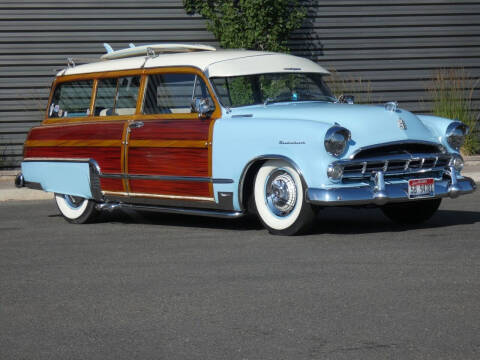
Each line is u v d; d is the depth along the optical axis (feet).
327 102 28.14
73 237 27.14
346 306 16.38
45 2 49.47
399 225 27.20
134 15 50.21
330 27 51.83
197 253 22.84
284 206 24.86
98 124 30.07
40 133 32.60
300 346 13.99
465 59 53.01
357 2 51.90
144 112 28.96
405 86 52.49
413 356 13.28
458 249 21.86
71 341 14.83
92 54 50.01
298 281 18.70
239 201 25.90
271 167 25.20
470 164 48.44
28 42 49.47
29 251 24.44
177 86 28.19
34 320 16.34
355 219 29.14
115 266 21.52
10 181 45.85
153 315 16.34
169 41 50.60
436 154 25.31
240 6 51.03
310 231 26.05
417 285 17.88
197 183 26.78
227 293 17.88
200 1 50.52
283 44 51.26
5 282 20.04
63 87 32.45
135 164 28.50
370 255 21.36
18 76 49.52
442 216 29.04
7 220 32.27
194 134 26.78
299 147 24.16
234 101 26.86
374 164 24.27
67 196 31.55
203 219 30.78
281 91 27.68
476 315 15.43
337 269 19.79
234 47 50.83
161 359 13.64
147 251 23.61
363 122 24.70
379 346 13.83
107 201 30.04
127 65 30.09
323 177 23.81
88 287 19.12
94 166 29.91
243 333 14.87
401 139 24.56
